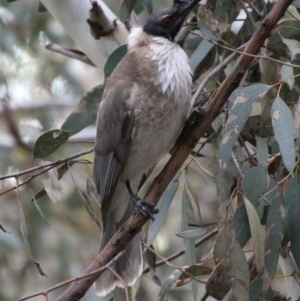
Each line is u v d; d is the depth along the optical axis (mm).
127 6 10727
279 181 8812
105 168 10250
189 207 9617
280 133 8016
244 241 8672
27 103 19375
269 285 8312
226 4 10023
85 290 8492
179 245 16359
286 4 8281
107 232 10586
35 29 18672
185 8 10133
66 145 17344
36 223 16016
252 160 9633
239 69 8578
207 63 10570
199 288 14469
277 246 8375
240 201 9281
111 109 10078
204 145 10250
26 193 16141
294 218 8453
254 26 9492
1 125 18484
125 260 10008
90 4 11367
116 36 11258
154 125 9914
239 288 8227
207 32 9219
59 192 9398
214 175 9695
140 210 8953
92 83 20203
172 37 10117
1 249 15539
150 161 10312
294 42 9125
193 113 9203
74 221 16531
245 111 8445
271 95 8836
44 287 15812
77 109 11008
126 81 10047
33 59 19297
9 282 15734
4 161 17094
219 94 8789
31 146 17906
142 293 14438
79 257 16266
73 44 18656
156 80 9836
